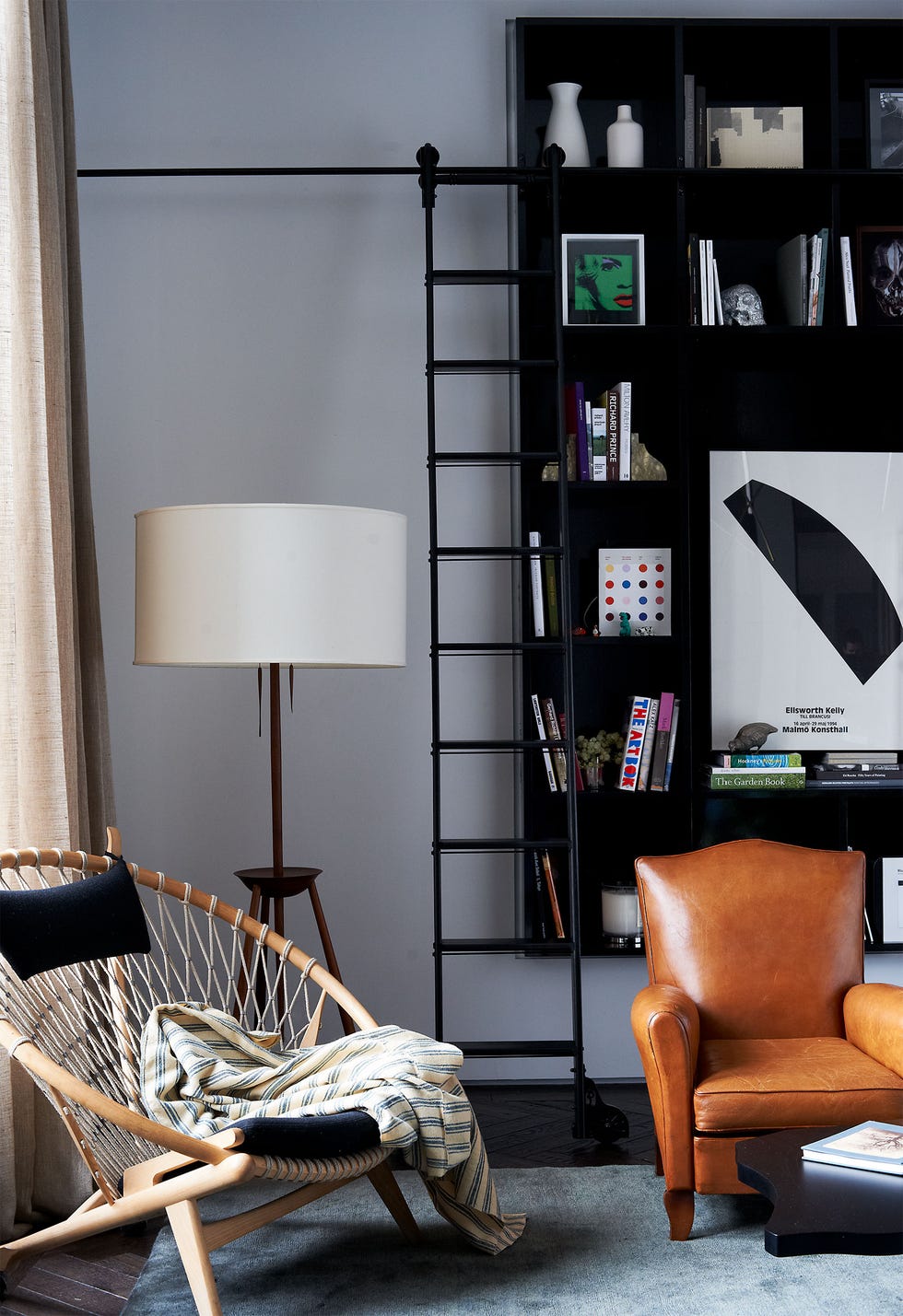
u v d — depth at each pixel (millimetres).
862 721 3992
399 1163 2660
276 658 2875
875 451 4027
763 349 3932
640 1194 2922
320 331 3986
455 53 4016
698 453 4043
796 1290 2389
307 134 4000
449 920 3959
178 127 3982
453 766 3959
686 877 3064
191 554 2895
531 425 3990
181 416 3957
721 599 3980
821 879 3062
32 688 2758
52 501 2947
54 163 3068
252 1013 3234
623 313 3852
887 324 3918
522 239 3887
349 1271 2506
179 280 3969
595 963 3939
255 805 3941
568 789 3529
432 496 3533
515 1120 3531
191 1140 2037
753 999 2961
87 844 3115
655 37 3875
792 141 3891
